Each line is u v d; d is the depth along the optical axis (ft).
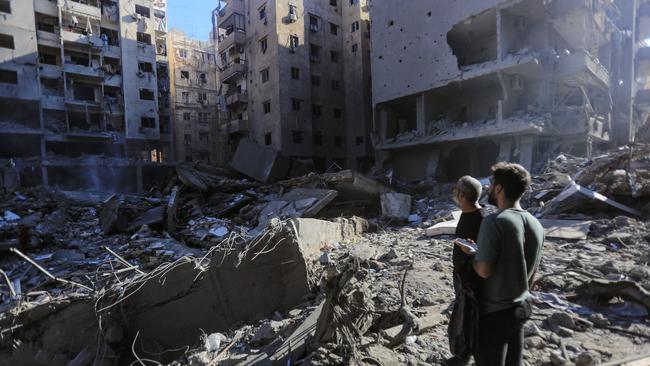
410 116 80.38
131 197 58.85
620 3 72.18
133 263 31.58
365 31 106.93
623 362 8.05
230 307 14.92
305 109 99.96
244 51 108.68
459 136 58.85
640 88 98.89
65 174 82.28
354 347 8.98
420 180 66.39
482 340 5.87
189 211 48.70
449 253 19.92
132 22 104.47
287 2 97.14
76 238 41.24
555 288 12.96
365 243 26.20
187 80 147.23
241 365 9.55
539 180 38.24
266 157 67.21
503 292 5.60
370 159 107.55
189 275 15.02
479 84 61.77
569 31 59.62
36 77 88.17
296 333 10.65
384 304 12.42
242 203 50.42
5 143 84.99
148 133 106.22
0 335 13.85
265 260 15.23
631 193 25.36
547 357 8.78
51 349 14.21
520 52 51.75
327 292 9.85
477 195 7.50
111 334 13.93
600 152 60.44
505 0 52.01
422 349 9.57
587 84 58.75
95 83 99.09
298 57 98.99
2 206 49.03
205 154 145.79
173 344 14.79
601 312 10.86
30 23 87.20
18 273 29.22
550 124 51.03
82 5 94.68
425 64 64.18
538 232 5.83
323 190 44.75
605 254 16.65
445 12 60.49
